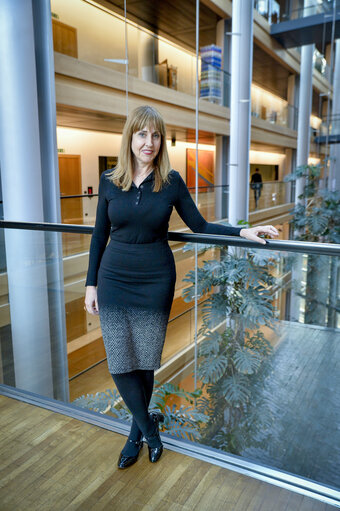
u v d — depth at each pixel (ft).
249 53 20.83
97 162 33.40
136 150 5.46
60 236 10.80
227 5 34.09
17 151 12.26
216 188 30.04
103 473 6.26
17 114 12.06
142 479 6.12
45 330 11.29
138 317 5.90
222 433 7.54
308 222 32.45
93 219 23.07
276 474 6.09
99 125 29.71
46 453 6.74
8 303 10.71
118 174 5.60
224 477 6.14
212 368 7.90
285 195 48.96
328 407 6.72
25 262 10.75
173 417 8.05
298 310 8.63
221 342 7.98
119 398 9.47
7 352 10.87
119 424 7.35
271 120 47.06
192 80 31.30
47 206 13.84
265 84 56.90
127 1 31.12
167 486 5.98
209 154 40.91
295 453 6.88
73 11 20.94
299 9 36.86
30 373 11.25
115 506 5.65
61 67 20.21
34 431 7.34
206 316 8.06
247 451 7.28
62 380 11.10
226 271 8.12
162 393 8.40
